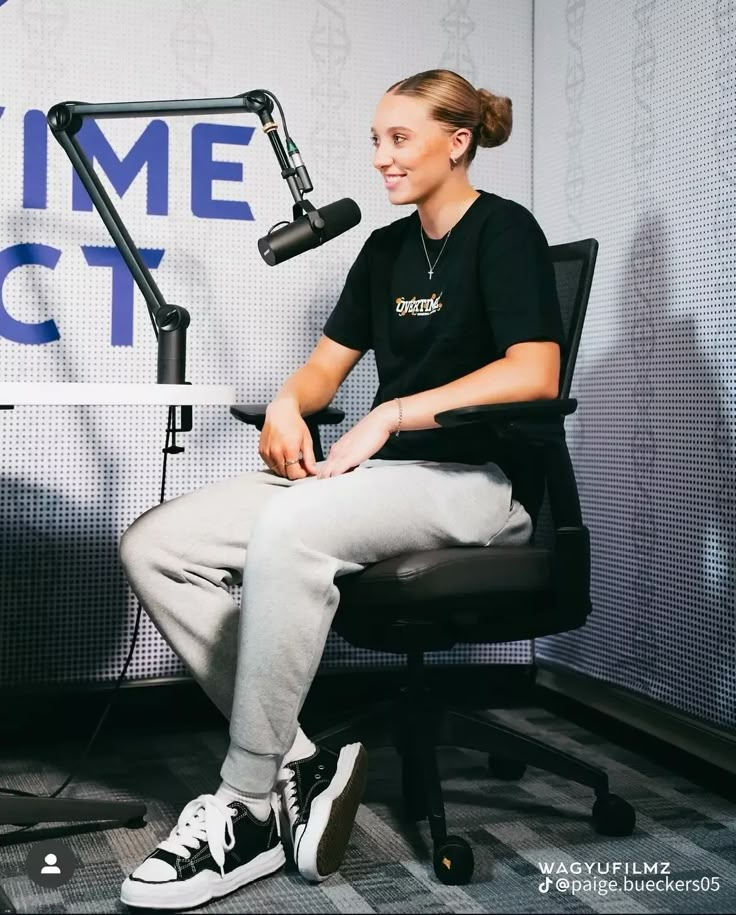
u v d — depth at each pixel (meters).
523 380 1.62
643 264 2.24
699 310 2.04
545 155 2.65
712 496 2.00
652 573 2.21
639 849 1.66
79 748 2.27
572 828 1.75
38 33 2.31
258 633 1.47
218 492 1.72
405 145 1.76
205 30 2.42
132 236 2.38
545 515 1.85
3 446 2.31
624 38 2.30
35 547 2.34
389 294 1.91
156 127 2.39
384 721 1.79
